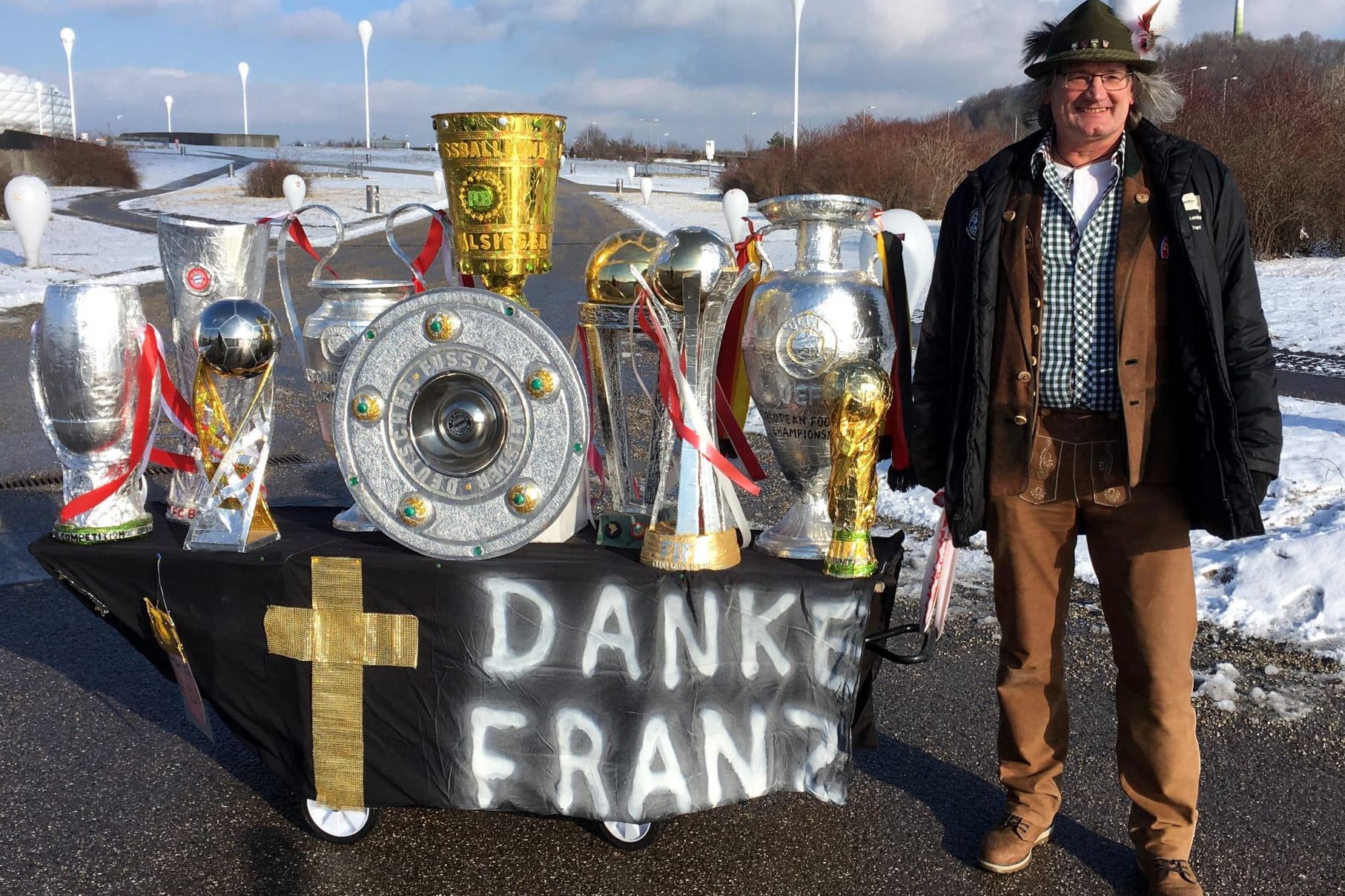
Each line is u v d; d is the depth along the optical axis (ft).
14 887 8.70
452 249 9.47
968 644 13.67
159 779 10.43
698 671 8.20
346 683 8.55
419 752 8.57
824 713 8.18
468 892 8.60
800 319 8.36
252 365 8.46
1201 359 7.60
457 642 8.33
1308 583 14.43
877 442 8.25
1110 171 7.94
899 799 10.04
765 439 23.59
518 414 8.05
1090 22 7.60
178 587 8.67
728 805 9.89
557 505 8.05
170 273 9.89
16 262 62.90
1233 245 7.68
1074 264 8.00
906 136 109.91
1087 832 9.50
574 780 8.44
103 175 149.18
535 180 8.41
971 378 8.17
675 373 8.05
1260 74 71.20
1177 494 8.02
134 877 8.83
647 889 8.63
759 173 124.67
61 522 9.09
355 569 8.36
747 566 8.27
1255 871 8.95
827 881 8.76
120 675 12.80
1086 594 15.11
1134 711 8.42
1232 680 12.51
